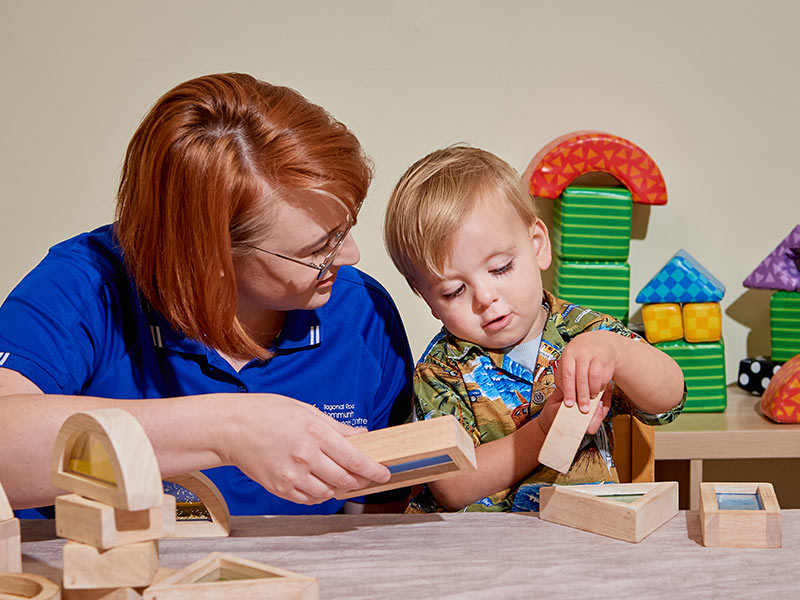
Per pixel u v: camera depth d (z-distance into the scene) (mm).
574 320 1216
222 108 885
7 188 1773
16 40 1720
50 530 834
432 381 1223
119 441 602
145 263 939
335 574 723
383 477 764
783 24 1740
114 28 1719
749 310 1838
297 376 1129
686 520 840
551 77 1753
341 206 903
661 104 1766
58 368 963
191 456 769
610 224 1655
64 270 1029
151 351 1064
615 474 1178
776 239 1819
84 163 1770
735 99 1768
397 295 1802
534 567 730
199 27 1719
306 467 751
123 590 639
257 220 891
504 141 1775
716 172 1792
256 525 848
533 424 1105
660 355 1102
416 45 1737
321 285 982
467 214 1099
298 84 1743
